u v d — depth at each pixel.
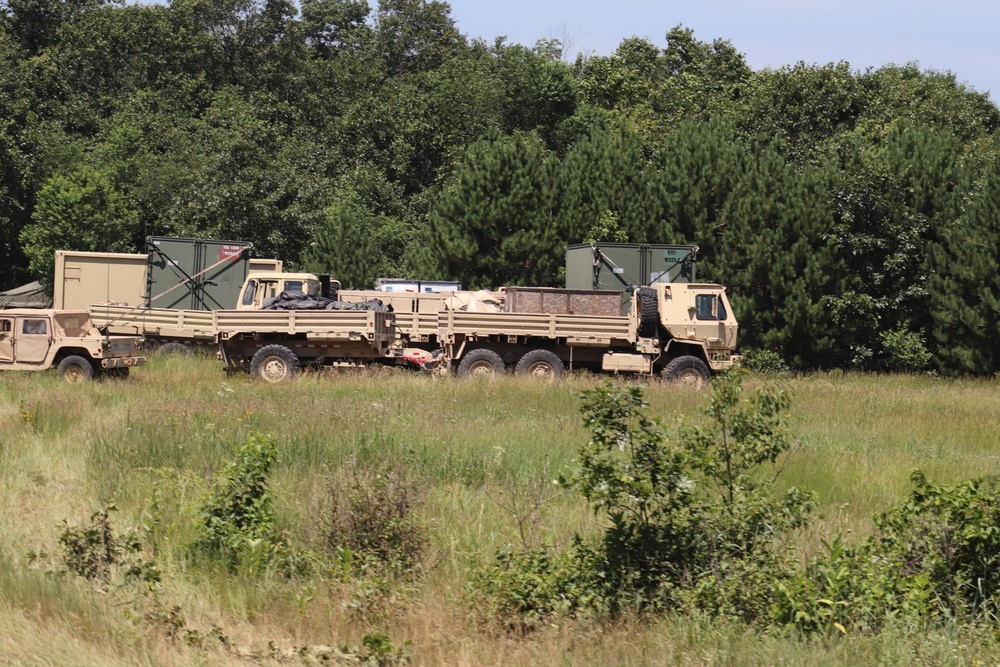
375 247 54.09
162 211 60.22
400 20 102.50
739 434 11.99
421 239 55.88
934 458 20.22
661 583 11.16
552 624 10.77
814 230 46.00
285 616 11.05
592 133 53.75
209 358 37.44
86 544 12.20
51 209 56.03
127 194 61.38
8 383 28.45
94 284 43.59
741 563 11.12
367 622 10.88
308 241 55.59
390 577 12.13
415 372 33.66
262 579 12.02
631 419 11.94
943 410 28.91
